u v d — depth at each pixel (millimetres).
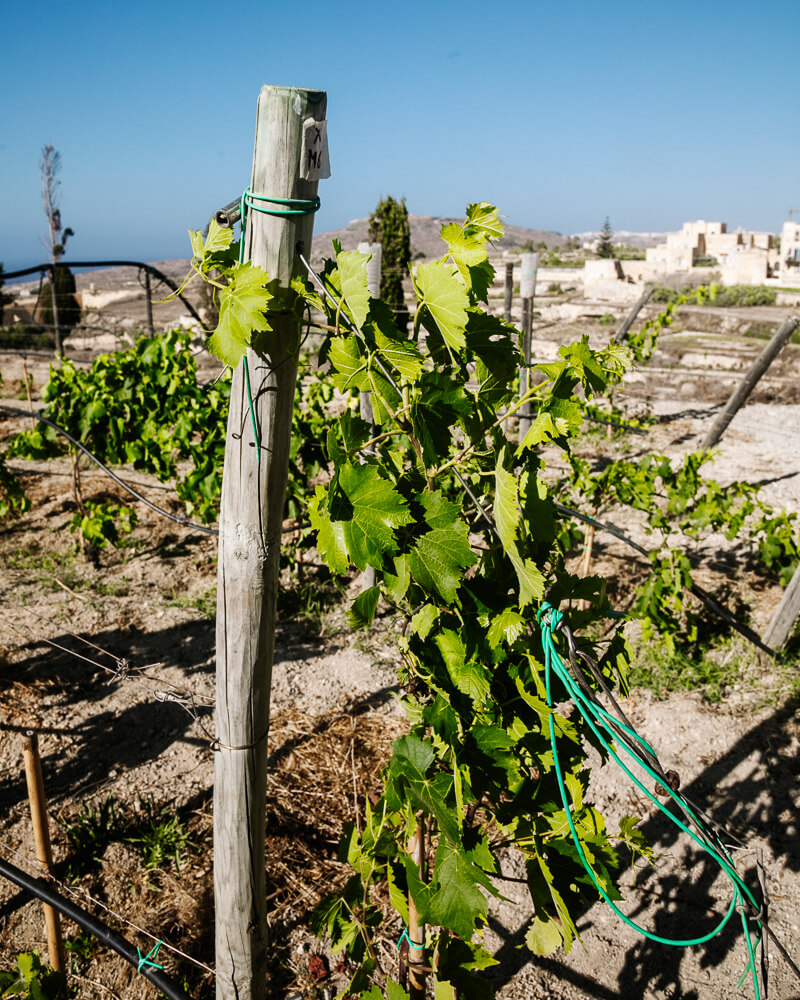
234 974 2232
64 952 2795
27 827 3656
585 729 1991
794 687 4777
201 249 1669
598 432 10352
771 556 5938
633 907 3334
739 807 3879
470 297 1830
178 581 6160
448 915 1691
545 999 2920
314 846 3549
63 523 7254
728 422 9055
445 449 1799
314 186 1662
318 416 6168
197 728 4387
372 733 4316
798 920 3256
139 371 6508
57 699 4613
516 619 1771
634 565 6395
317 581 6066
